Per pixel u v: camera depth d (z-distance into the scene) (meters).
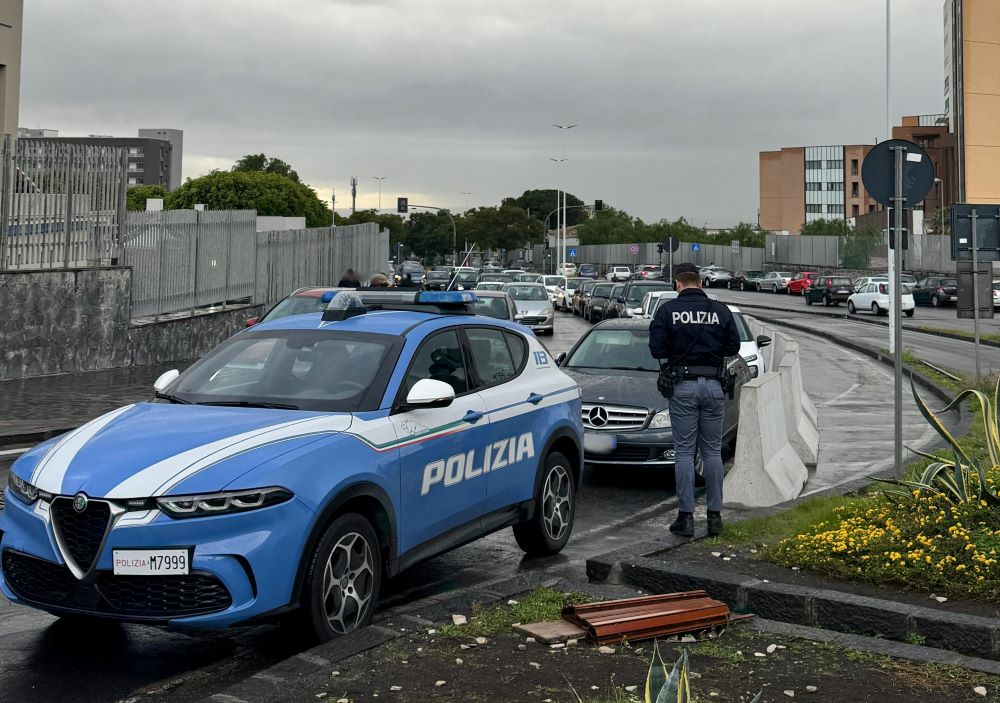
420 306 7.07
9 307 17.42
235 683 4.97
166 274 21.91
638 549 6.80
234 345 6.51
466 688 4.51
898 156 8.59
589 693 4.46
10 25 23.44
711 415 7.39
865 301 46.59
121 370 19.62
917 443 13.19
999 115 78.50
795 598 5.67
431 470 6.00
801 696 4.45
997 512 6.66
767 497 8.92
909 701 4.39
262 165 138.62
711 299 7.52
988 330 36.81
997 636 5.09
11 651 5.41
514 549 7.76
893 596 5.73
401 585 6.73
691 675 4.70
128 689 4.90
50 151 18.27
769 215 162.50
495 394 6.79
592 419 10.35
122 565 4.80
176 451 5.06
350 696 4.41
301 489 5.04
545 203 193.12
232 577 4.80
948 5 115.19
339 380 5.97
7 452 11.62
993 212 18.14
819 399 18.27
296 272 30.80
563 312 52.47
